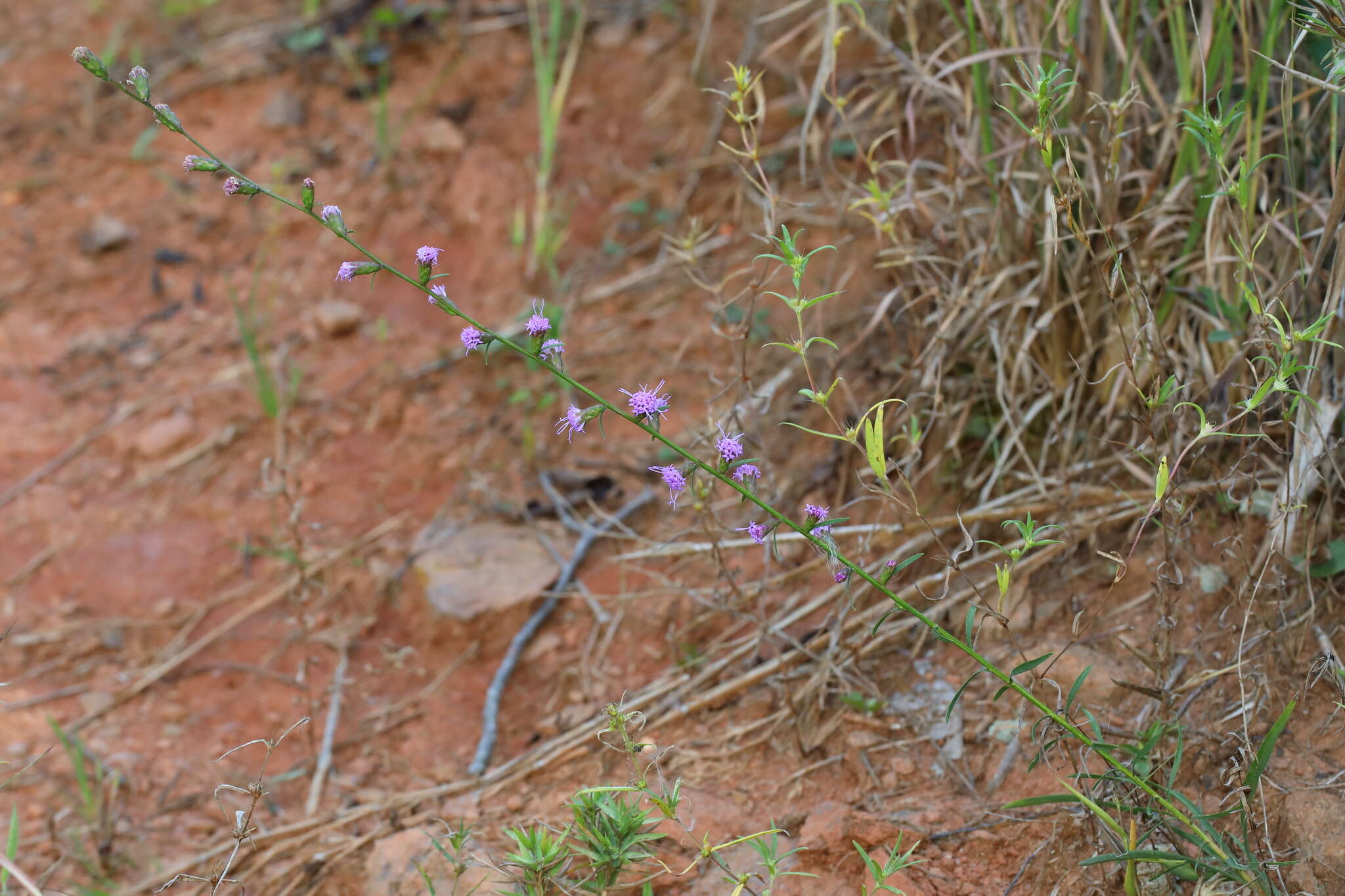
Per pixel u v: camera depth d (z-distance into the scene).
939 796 2.16
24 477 3.43
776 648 2.50
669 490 3.04
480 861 2.17
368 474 3.34
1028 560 2.44
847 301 3.10
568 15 4.37
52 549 3.24
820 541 1.73
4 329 3.86
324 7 4.73
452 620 2.85
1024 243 2.63
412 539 3.12
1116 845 1.91
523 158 4.02
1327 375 2.18
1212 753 2.07
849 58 3.61
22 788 2.60
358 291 3.84
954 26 2.95
